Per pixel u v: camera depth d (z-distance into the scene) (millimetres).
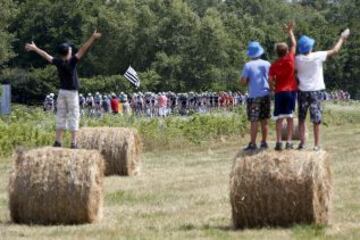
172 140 85062
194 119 93250
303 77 35812
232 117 101312
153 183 52219
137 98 145125
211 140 92688
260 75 35906
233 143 90375
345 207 39969
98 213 37125
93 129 58250
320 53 36031
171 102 161750
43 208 35844
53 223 36062
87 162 36219
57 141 39406
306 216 33312
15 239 32125
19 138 72500
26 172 36062
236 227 34188
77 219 36062
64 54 39125
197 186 50125
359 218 36500
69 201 35750
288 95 35375
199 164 65375
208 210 40000
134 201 43750
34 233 33562
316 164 33219
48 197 35750
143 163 66812
